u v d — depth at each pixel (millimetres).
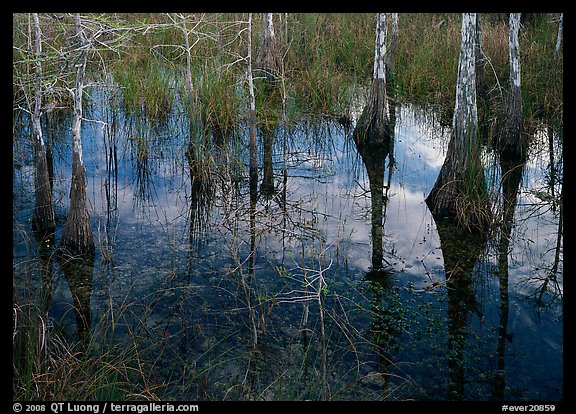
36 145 6996
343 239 7254
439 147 10406
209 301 5891
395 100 11602
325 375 4641
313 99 11383
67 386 4371
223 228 7465
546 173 9312
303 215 7883
